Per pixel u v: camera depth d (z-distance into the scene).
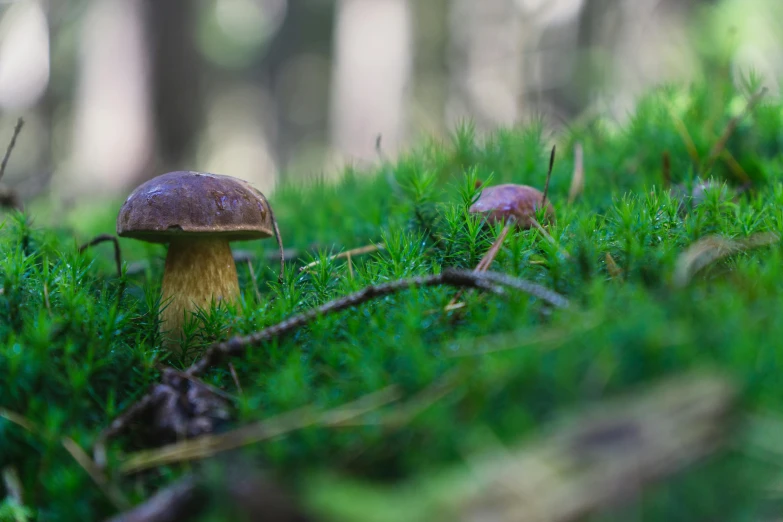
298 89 4.40
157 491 0.32
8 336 0.37
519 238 0.39
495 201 0.44
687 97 0.67
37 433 0.33
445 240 0.43
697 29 1.15
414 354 0.33
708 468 0.28
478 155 0.65
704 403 0.28
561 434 0.29
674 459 0.27
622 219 0.40
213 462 0.31
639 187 0.53
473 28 2.68
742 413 0.29
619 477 0.27
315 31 4.23
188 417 0.34
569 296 0.36
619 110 0.85
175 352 0.43
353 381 0.33
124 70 1.58
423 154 0.68
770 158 0.56
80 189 1.50
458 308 0.36
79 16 2.64
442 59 2.94
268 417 0.33
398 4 2.05
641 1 1.81
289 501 0.29
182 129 1.63
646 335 0.30
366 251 0.48
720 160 0.55
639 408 0.29
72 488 0.32
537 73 2.31
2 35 2.39
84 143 1.62
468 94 2.48
